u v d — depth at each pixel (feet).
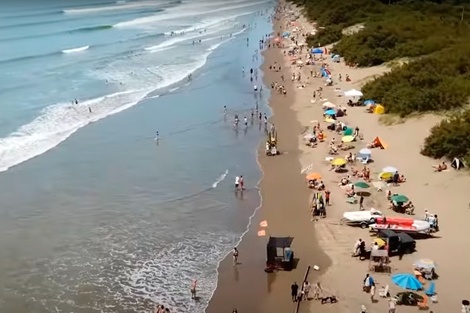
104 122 139.95
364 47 185.47
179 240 80.18
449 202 81.61
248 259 73.67
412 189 87.61
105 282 70.54
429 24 204.33
